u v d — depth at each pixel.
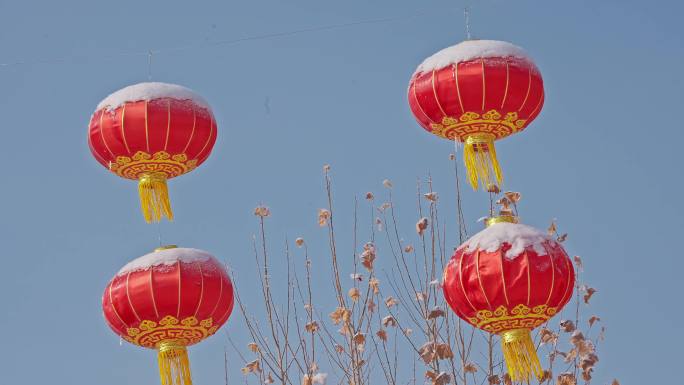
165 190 12.30
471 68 11.45
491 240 10.88
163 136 11.95
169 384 11.84
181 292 11.59
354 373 13.18
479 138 11.76
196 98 12.23
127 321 11.71
